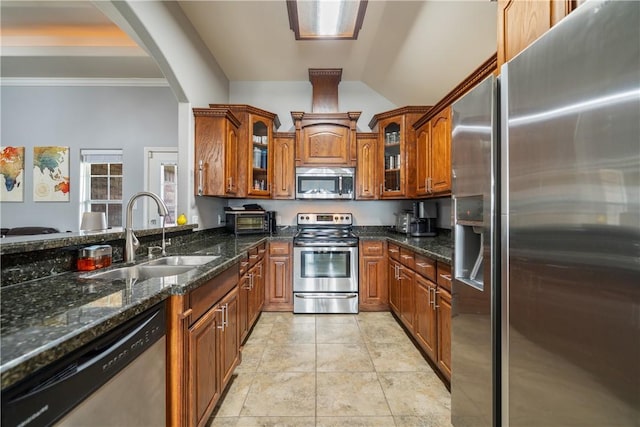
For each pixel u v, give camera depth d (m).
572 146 0.75
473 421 1.26
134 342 0.90
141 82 3.83
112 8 1.80
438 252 1.94
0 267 1.04
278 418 1.56
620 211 0.64
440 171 2.49
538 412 0.88
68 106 3.84
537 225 0.87
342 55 3.25
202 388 1.31
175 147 3.84
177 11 2.40
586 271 0.72
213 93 3.25
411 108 3.20
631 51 0.62
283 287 3.21
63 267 1.29
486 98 1.14
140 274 1.58
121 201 3.87
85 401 0.72
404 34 2.62
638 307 0.61
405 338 2.54
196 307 1.27
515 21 1.20
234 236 3.16
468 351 1.31
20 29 2.98
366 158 3.55
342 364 2.10
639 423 0.61
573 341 0.76
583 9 0.73
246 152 3.13
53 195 3.82
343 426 1.50
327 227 3.80
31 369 0.57
